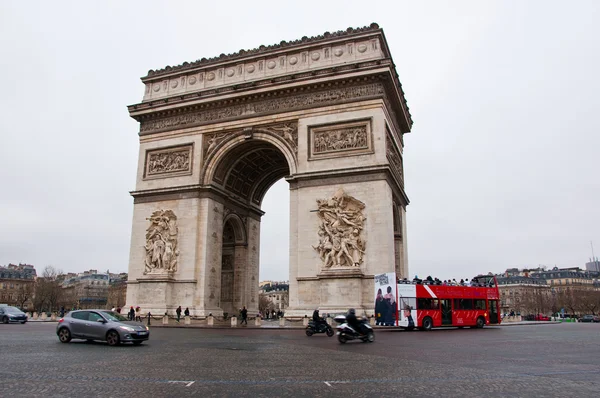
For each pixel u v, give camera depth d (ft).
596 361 88.43
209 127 251.80
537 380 66.13
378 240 207.82
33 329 195.62
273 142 237.25
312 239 217.97
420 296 202.69
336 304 204.13
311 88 233.76
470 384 62.90
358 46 234.38
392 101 249.75
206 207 242.78
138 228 252.42
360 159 218.38
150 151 263.08
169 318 228.22
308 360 89.61
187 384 62.49
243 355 98.12
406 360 89.30
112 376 69.05
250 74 252.21
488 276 254.06
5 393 56.03
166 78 270.46
